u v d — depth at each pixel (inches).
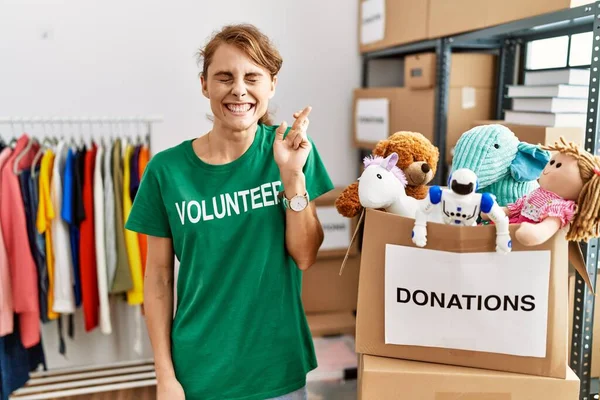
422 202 34.2
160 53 98.3
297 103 107.9
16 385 79.9
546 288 33.0
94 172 79.3
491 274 33.4
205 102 102.0
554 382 34.0
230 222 39.8
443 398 35.2
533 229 31.9
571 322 51.6
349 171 113.7
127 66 97.0
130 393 86.7
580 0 50.9
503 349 34.4
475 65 77.3
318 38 106.7
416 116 84.2
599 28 46.1
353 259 101.2
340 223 99.1
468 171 33.2
